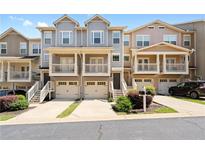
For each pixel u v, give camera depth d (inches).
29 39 1214.9
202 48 1222.9
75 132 363.3
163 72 1112.2
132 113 570.3
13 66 1186.0
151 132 353.1
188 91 905.5
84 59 999.6
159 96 965.2
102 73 989.2
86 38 1097.4
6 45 1224.2
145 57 1181.1
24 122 466.3
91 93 1032.8
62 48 983.0
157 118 489.4
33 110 650.8
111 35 1106.7
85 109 650.8
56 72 994.7
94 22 1095.0
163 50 1121.4
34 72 1163.9
